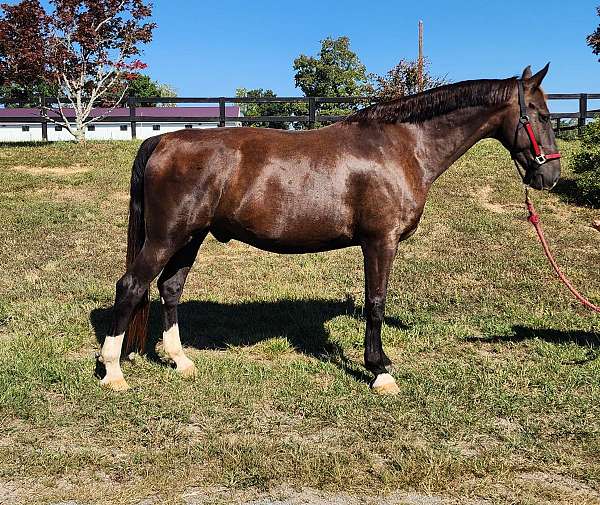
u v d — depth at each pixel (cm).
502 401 416
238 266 827
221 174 420
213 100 1670
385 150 430
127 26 1648
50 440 360
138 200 440
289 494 305
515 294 701
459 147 445
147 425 377
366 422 386
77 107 1656
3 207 1036
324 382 458
